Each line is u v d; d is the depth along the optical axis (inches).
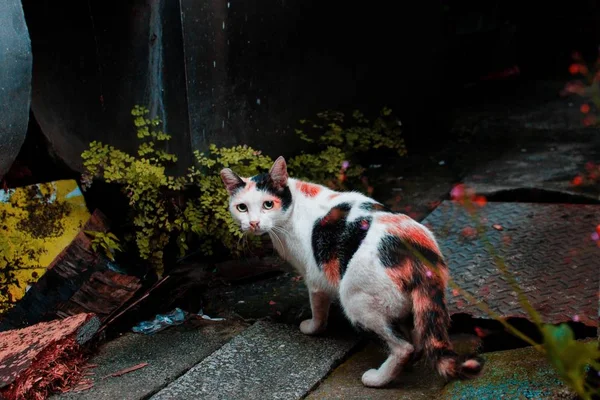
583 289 50.3
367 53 77.0
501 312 48.1
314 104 71.1
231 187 47.3
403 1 81.1
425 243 42.3
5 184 57.5
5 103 48.4
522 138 83.2
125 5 56.1
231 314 53.6
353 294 42.5
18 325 51.5
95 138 61.5
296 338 48.8
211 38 58.6
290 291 56.2
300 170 66.8
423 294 40.4
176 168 60.1
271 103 65.9
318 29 69.4
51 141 62.7
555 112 88.7
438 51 90.0
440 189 70.5
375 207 44.6
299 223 46.4
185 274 58.7
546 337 20.1
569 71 106.7
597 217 61.5
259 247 61.1
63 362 45.7
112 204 62.4
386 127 74.5
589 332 45.9
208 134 60.3
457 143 84.2
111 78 59.0
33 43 59.9
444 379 43.3
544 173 72.4
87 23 58.0
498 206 65.4
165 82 57.5
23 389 42.2
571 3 108.7
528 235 59.2
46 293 53.6
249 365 45.8
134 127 59.6
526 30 109.0
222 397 42.5
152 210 59.4
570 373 20.1
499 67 105.0
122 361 47.8
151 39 56.5
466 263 55.4
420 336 40.1
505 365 43.3
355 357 47.1
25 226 55.9
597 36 109.4
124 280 54.0
